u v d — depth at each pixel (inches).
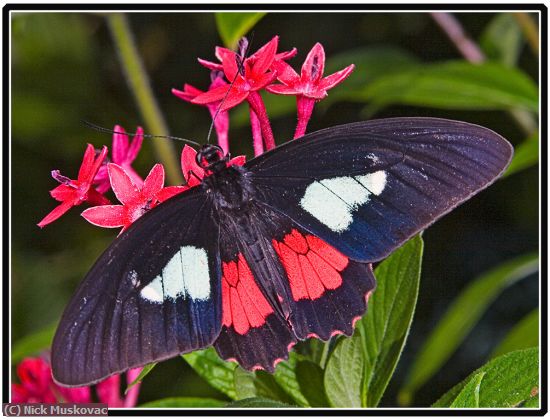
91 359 15.3
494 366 16.0
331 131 16.0
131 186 16.0
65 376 15.2
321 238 15.9
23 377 17.7
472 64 18.5
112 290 15.5
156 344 15.5
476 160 15.5
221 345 15.9
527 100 18.5
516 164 18.6
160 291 15.6
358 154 15.8
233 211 16.0
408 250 16.3
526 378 15.9
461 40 20.3
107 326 15.4
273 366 15.8
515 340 18.9
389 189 15.7
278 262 16.0
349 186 15.8
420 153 15.7
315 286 15.9
